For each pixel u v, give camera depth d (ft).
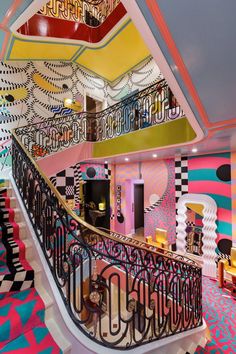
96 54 20.70
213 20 3.91
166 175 20.77
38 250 6.76
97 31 18.57
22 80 18.02
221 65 5.14
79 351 4.97
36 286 6.26
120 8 16.02
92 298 5.61
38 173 7.41
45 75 19.75
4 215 8.15
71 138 19.45
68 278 5.60
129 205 26.43
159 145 13.10
